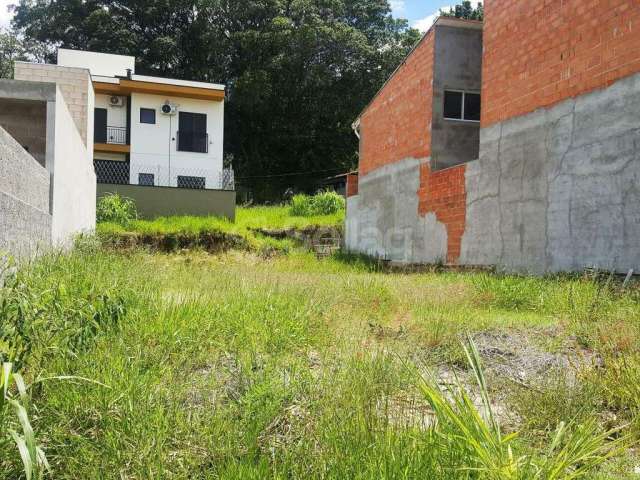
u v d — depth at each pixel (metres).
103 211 17.09
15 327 2.92
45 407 2.59
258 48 34.53
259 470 2.20
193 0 34.66
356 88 36.53
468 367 4.10
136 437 2.40
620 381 3.39
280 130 36.47
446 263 12.62
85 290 4.46
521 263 9.89
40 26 35.91
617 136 7.78
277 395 2.79
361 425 2.48
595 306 5.96
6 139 5.10
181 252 16.38
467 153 13.72
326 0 36.50
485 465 2.07
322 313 5.37
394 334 4.99
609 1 7.96
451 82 13.65
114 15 34.75
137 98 23.55
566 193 8.77
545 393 3.17
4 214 5.02
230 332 4.45
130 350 3.55
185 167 24.00
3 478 2.15
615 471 2.44
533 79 9.66
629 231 7.54
